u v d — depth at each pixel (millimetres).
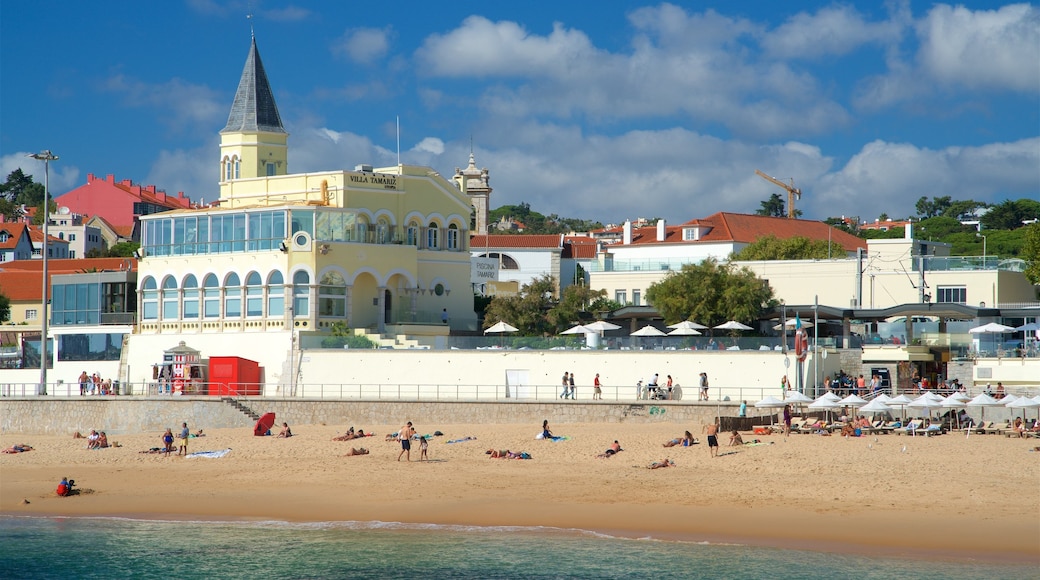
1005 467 53625
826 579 38750
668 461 57188
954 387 70500
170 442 67125
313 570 42031
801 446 60000
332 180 92062
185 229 91938
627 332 94750
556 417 72125
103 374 93812
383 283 91000
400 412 75000
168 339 91250
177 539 46688
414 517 48531
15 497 55094
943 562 39844
